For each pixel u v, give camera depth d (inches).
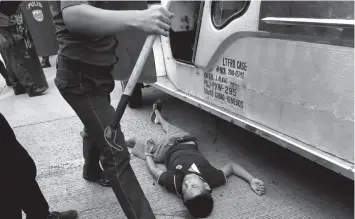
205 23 114.6
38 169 121.3
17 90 215.3
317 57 77.7
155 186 107.9
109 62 72.9
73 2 60.1
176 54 141.7
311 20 76.7
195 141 121.6
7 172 65.4
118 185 71.2
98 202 101.0
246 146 132.4
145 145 124.9
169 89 144.2
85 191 106.8
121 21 60.9
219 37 107.8
